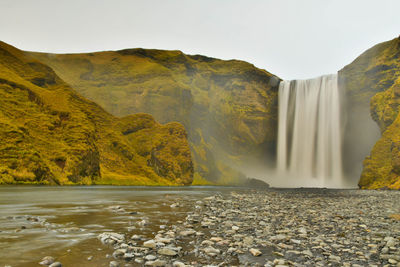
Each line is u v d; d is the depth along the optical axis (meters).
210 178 163.38
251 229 11.70
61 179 76.06
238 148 185.62
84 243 7.88
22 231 9.18
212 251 7.93
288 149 160.50
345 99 137.50
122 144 121.75
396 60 122.62
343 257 8.07
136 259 6.72
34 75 122.44
